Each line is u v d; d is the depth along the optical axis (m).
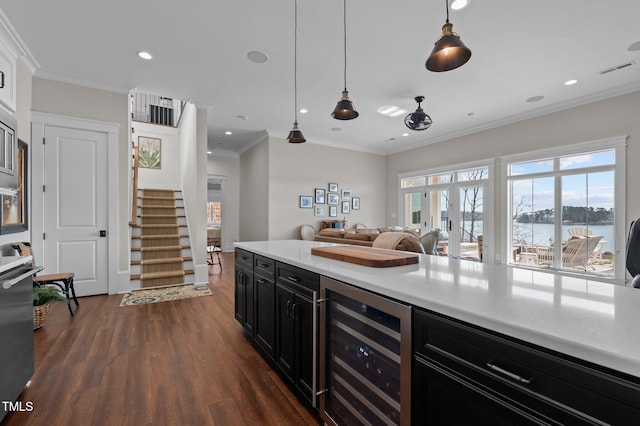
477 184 5.75
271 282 2.03
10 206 2.58
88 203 3.63
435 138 6.41
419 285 1.13
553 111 4.56
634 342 0.61
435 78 3.67
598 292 1.03
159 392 1.76
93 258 3.68
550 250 4.66
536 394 0.68
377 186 7.66
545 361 0.66
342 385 1.40
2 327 1.42
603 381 0.58
